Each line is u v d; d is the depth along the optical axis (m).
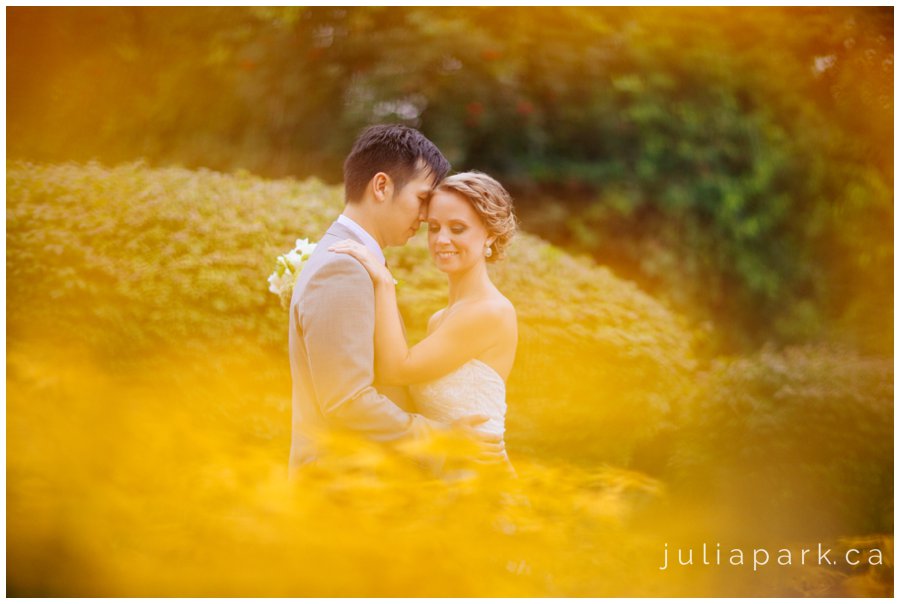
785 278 9.79
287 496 1.94
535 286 5.04
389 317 2.32
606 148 9.23
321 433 2.11
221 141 9.10
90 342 4.03
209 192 4.89
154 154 9.19
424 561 1.93
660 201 9.26
